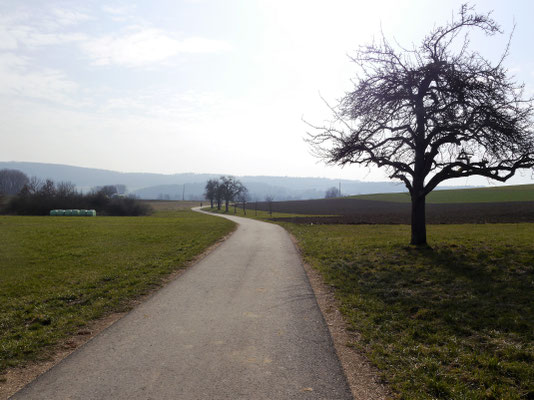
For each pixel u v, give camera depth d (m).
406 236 20.52
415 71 14.44
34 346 6.25
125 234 24.42
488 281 9.91
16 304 8.84
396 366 5.37
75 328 7.19
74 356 5.84
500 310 7.68
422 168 15.27
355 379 5.00
